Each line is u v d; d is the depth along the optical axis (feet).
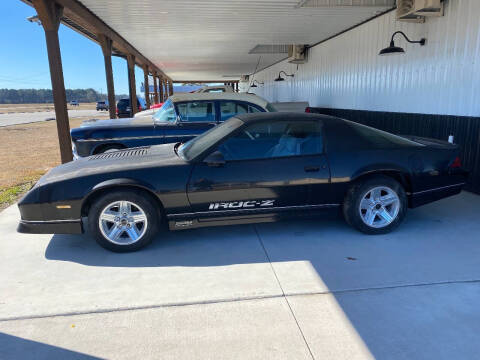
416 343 7.98
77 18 28.30
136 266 11.67
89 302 9.70
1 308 9.48
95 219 12.27
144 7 25.40
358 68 31.40
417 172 13.76
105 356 7.73
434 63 21.65
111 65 34.83
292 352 7.76
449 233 13.88
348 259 11.90
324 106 39.86
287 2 24.27
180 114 22.12
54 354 7.82
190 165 12.76
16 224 15.61
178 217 12.84
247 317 8.98
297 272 11.11
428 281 10.48
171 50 46.75
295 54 44.34
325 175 13.24
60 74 23.88
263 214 13.35
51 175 13.19
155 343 8.10
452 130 20.25
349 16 28.17
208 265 11.66
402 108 25.11
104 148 21.76
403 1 21.88
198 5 24.82
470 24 18.81
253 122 13.37
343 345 7.95
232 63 64.54
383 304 9.41
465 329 8.41
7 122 93.30
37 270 11.48
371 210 13.67
